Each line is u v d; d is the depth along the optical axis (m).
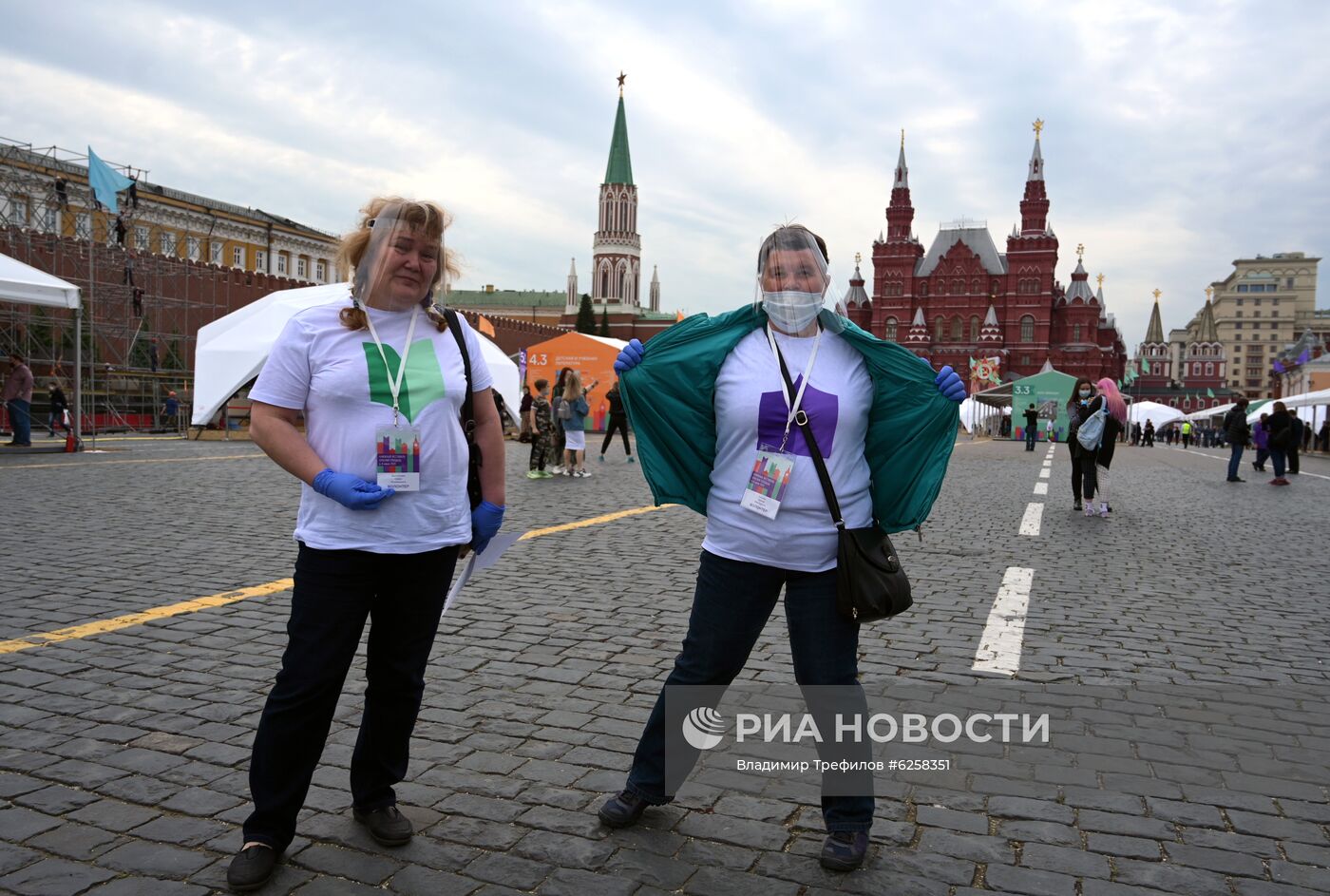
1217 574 7.47
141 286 31.61
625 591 6.25
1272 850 2.80
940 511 11.70
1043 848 2.80
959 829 2.92
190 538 7.93
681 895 2.52
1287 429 17.44
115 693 3.95
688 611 5.71
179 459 16.45
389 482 2.58
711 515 2.86
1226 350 178.38
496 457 2.87
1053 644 5.09
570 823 2.90
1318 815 3.03
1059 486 16.47
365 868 2.61
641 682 4.30
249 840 2.54
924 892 2.55
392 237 2.57
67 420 17.80
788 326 2.80
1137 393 123.19
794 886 2.58
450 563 2.75
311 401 2.61
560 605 5.79
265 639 4.80
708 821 2.95
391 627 2.72
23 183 31.77
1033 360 93.94
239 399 24.72
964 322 97.00
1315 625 5.69
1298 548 9.04
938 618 5.67
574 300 124.62
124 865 2.58
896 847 2.80
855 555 2.67
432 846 2.74
